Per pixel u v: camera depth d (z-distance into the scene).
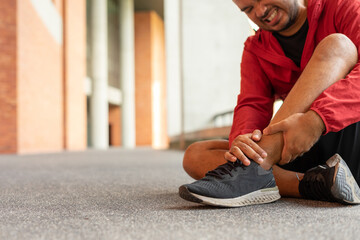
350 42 1.12
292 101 1.09
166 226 0.89
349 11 1.19
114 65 21.58
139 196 1.44
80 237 0.81
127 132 21.62
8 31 7.68
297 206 1.12
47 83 9.98
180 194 1.06
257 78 1.44
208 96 8.05
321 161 1.23
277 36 1.33
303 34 1.27
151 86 23.97
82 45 13.96
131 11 22.11
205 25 8.09
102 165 3.76
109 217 1.02
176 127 10.05
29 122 8.43
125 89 21.77
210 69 8.04
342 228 0.83
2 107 7.63
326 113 1.02
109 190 1.67
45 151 9.74
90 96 18.28
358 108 1.03
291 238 0.76
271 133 1.09
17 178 2.39
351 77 1.05
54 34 10.86
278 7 1.19
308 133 1.04
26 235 0.83
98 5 18.33
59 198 1.44
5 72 7.66
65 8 12.11
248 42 1.45
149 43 24.14
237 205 1.09
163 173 2.62
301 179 1.25
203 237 0.78
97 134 18.06
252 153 1.09
